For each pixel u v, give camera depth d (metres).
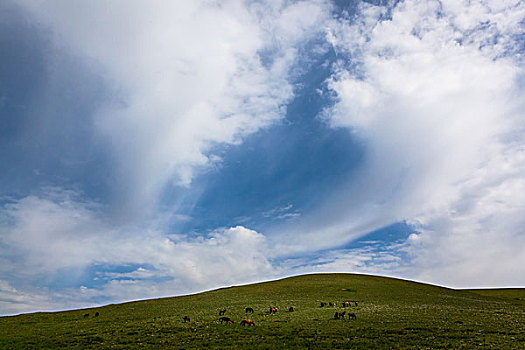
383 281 94.12
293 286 85.56
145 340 33.69
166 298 82.94
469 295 80.56
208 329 37.69
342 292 73.94
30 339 36.97
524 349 27.41
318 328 36.69
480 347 28.30
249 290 85.25
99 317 53.19
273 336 33.69
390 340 31.30
